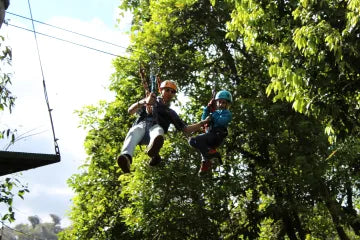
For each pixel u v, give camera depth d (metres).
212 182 18.23
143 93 20.27
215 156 8.96
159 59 19.64
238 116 18.61
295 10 10.37
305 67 10.59
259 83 20.08
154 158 7.75
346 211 20.45
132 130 7.38
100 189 21.95
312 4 10.21
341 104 10.13
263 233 22.81
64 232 23.44
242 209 19.95
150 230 17.84
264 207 19.52
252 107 18.78
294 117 18.41
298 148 18.44
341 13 10.11
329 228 22.86
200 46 21.08
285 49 10.83
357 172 18.33
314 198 18.55
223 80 19.34
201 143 8.88
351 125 10.23
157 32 19.77
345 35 9.52
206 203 18.53
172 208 17.50
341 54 9.27
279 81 10.77
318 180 18.17
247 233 19.09
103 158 21.88
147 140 7.47
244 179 18.98
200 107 19.42
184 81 19.67
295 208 18.02
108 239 20.91
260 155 19.89
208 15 20.38
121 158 6.97
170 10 20.20
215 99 9.16
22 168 8.00
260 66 20.03
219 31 20.19
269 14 11.33
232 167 18.91
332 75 10.09
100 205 21.44
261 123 18.86
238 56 21.38
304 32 9.67
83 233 21.45
